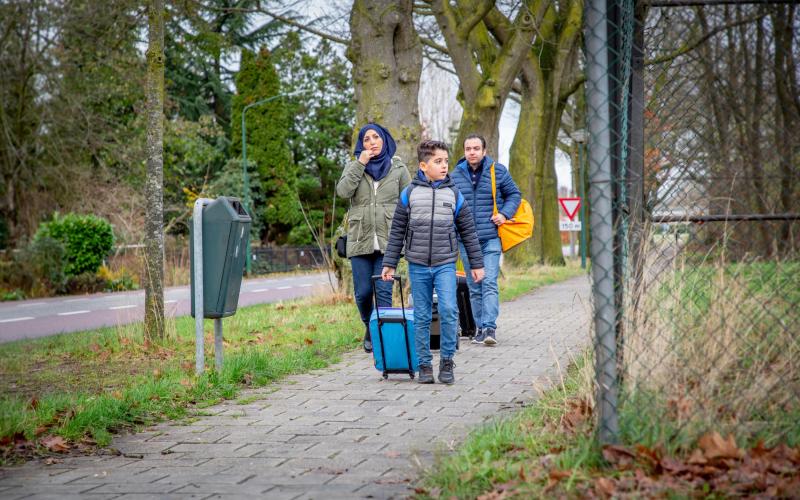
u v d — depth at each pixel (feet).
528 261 94.84
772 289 17.29
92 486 15.23
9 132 101.24
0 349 35.68
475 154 31.55
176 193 140.87
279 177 160.66
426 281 24.43
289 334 36.27
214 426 19.84
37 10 97.19
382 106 48.60
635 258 17.47
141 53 105.09
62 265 83.25
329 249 51.90
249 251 136.36
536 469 13.89
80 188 106.42
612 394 14.37
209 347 33.50
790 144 22.88
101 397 21.76
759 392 15.02
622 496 12.37
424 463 15.74
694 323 16.47
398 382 24.85
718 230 18.84
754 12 21.53
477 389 23.25
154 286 33.50
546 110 95.91
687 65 22.63
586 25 14.69
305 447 17.61
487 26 82.74
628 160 17.93
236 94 161.27
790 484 12.30
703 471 13.10
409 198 24.56
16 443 18.16
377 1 48.03
